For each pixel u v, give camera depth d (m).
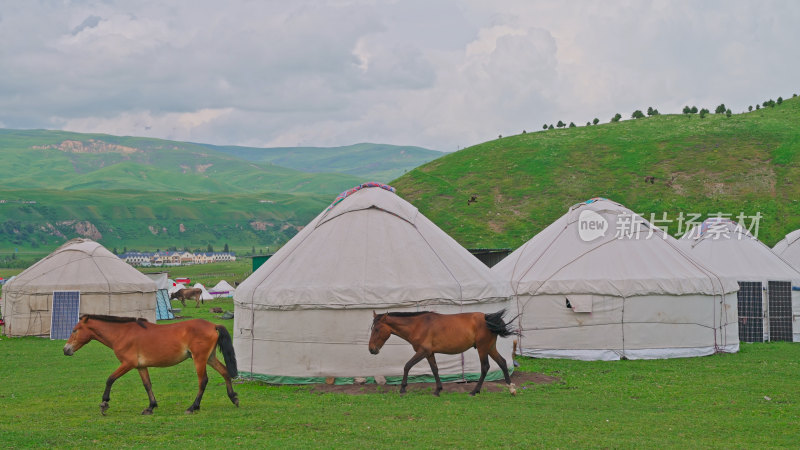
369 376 15.13
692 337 20.83
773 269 26.20
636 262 20.94
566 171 90.81
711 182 80.81
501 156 100.81
